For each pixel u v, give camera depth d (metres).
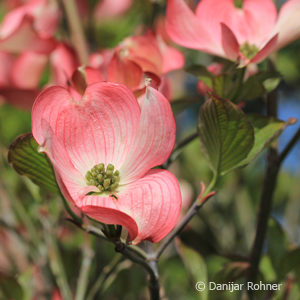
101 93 0.78
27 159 0.77
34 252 0.91
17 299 0.88
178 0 0.82
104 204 0.76
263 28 0.84
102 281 0.87
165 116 0.76
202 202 0.79
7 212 0.93
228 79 0.82
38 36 0.93
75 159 0.78
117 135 0.78
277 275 0.87
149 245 0.79
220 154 0.80
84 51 0.94
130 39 0.82
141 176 0.77
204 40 0.83
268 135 0.80
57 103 0.77
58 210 0.90
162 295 0.88
